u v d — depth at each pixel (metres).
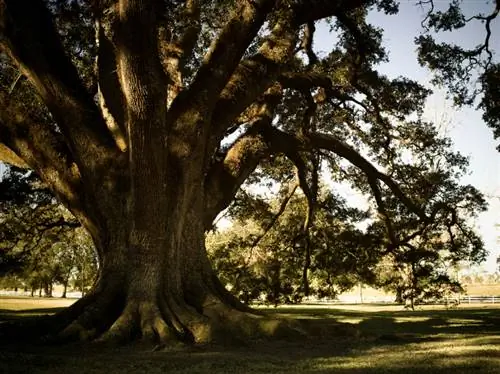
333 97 20.66
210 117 13.12
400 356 9.10
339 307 44.84
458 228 21.81
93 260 52.69
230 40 13.13
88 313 11.22
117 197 12.30
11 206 22.00
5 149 15.20
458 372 7.20
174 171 12.33
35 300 55.72
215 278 13.48
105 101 14.48
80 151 12.61
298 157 19.78
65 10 15.32
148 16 10.43
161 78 10.95
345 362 8.39
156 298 11.53
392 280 22.91
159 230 11.79
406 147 21.73
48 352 9.38
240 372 7.38
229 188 15.20
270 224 23.55
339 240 22.89
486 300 54.31
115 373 7.24
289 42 14.95
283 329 11.52
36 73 12.53
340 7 15.55
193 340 10.84
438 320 22.36
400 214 22.19
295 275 24.61
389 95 20.48
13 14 12.37
